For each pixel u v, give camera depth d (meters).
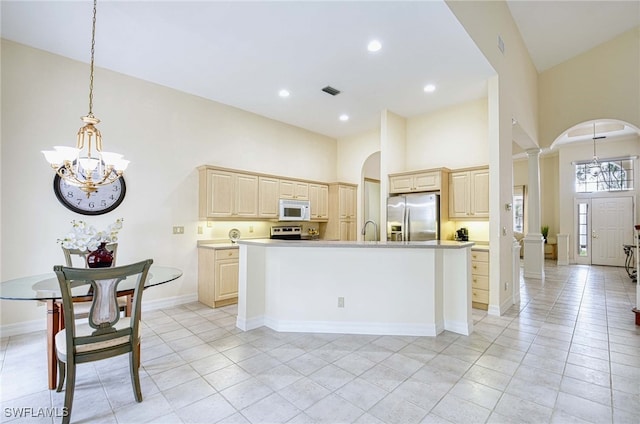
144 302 4.00
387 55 3.47
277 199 5.23
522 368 2.44
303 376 2.31
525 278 6.36
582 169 8.52
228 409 1.92
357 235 6.41
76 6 2.67
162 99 4.22
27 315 3.25
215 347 2.84
